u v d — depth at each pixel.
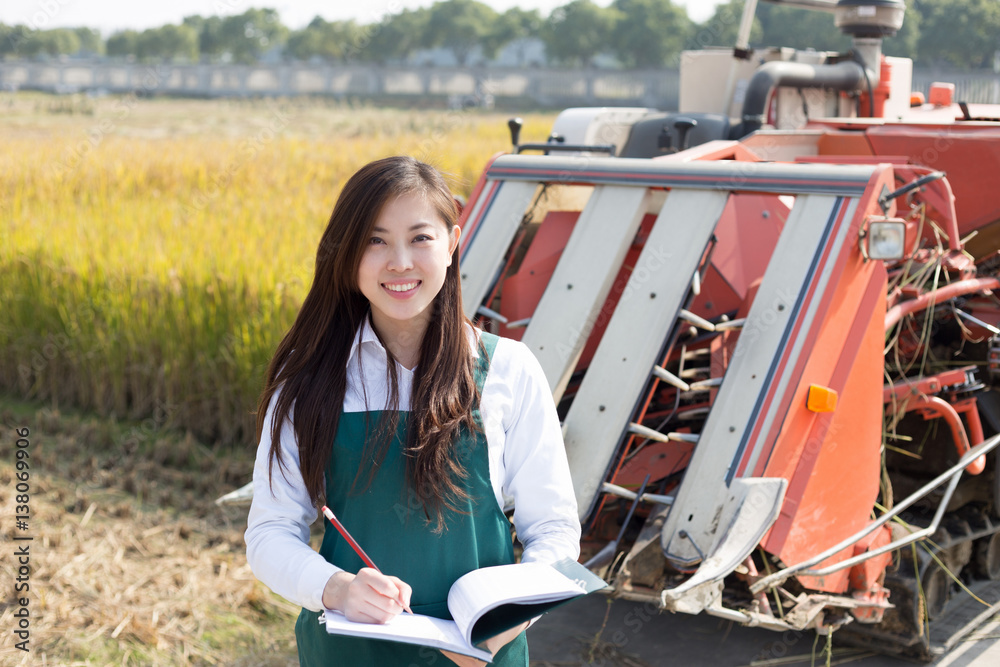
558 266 3.92
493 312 4.09
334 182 14.62
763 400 3.25
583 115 5.61
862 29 5.87
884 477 4.12
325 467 1.83
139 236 8.51
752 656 4.07
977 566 4.86
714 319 4.05
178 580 4.56
